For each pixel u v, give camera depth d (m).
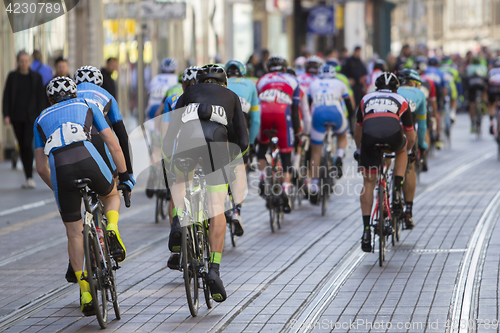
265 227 29.58
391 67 70.50
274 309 18.48
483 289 19.45
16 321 18.03
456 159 50.38
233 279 21.52
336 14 109.00
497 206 32.28
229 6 78.44
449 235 26.69
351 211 32.88
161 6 57.81
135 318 18.05
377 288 20.11
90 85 19.11
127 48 63.00
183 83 21.59
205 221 18.88
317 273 21.98
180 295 20.03
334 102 32.97
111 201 18.45
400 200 25.08
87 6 58.88
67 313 18.59
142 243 26.72
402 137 23.36
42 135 17.62
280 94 29.44
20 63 40.28
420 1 135.25
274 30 91.62
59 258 24.67
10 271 23.03
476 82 65.19
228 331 16.88
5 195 38.19
